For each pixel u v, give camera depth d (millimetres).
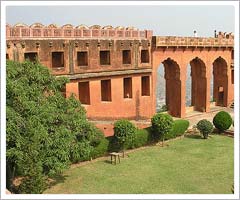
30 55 24609
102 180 19297
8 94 16422
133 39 29594
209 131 27578
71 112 19109
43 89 18766
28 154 15992
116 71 28422
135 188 18219
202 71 35781
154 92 31625
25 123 16219
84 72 26469
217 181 19375
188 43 33031
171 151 24672
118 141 23266
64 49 25203
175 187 18469
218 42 35812
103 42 27516
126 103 29453
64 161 17422
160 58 31703
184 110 33781
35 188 16203
